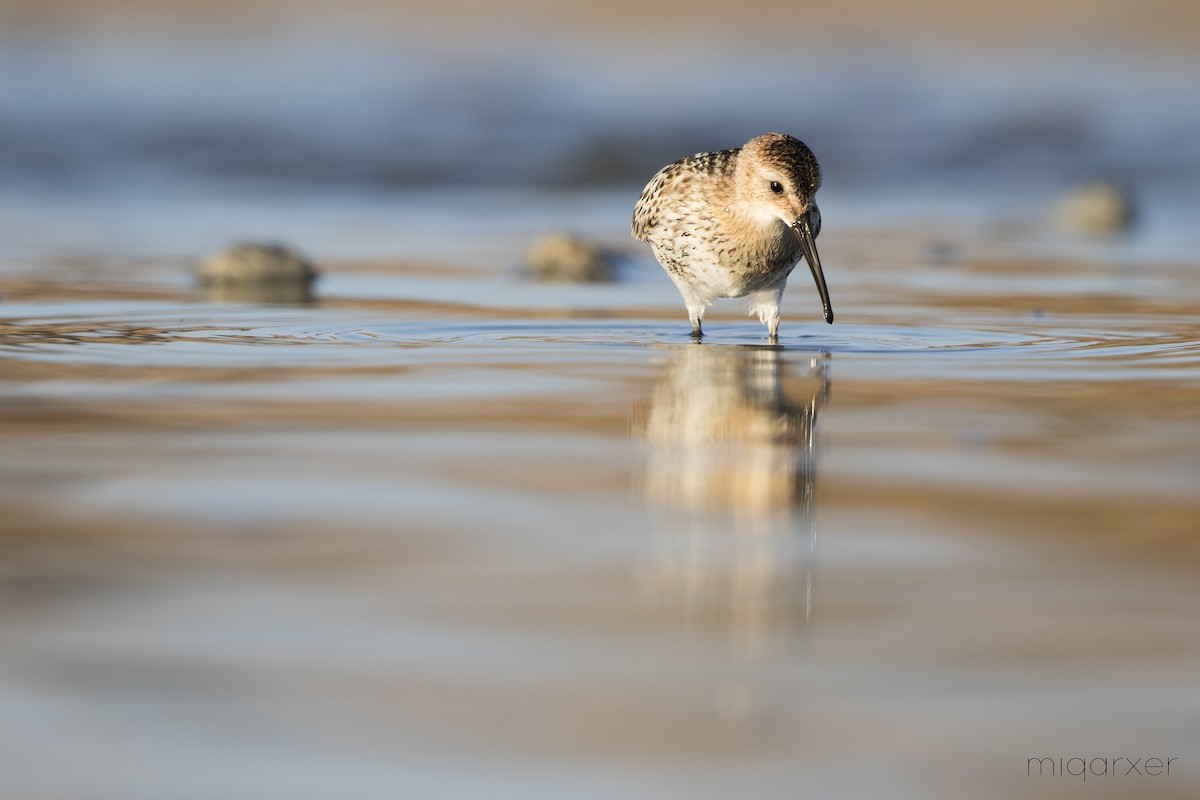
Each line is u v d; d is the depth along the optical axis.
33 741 4.84
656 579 6.55
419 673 5.43
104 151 30.20
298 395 10.66
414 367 11.91
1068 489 8.09
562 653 5.65
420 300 16.16
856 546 7.06
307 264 17.67
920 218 25.11
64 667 5.46
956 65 42.19
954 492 8.07
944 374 11.76
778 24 45.91
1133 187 29.28
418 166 30.52
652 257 20.64
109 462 8.55
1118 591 6.38
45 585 6.36
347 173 29.77
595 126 34.28
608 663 5.55
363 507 7.66
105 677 5.36
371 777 4.61
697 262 13.88
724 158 13.85
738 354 12.82
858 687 5.34
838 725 5.02
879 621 6.02
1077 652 5.66
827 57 42.94
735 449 9.13
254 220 24.16
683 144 32.94
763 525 7.44
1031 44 44.62
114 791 4.49
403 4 45.25
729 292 13.98
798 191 13.34
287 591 6.32
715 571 6.67
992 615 6.07
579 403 10.51
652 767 4.69
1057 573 6.63
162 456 8.72
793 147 13.47
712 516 7.61
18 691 5.23
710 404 10.50
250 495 7.86
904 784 4.61
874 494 8.04
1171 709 5.15
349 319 14.62
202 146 31.11
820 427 9.77
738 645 5.74
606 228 23.95
